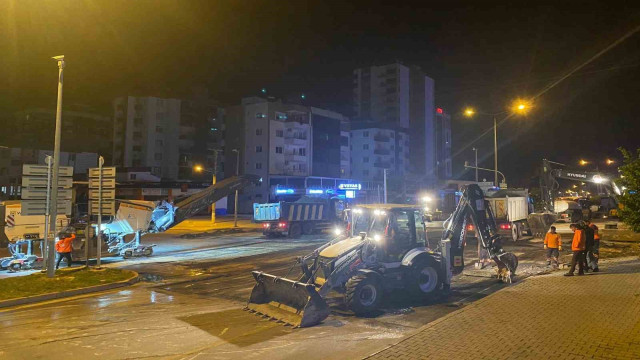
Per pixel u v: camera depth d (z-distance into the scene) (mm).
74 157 85625
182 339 8727
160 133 89562
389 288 11453
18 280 14641
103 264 19953
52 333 9234
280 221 32188
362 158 98250
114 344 8469
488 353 6672
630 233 22781
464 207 13664
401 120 104250
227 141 85500
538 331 7609
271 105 81125
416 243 12312
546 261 17219
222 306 11562
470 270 15836
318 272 10898
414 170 105812
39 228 19750
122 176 78062
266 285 10914
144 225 22438
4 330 9500
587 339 7043
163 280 15820
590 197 47938
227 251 24500
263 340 8555
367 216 12180
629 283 11453
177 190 71250
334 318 10055
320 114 87562
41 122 90875
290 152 83062
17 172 81562
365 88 107938
